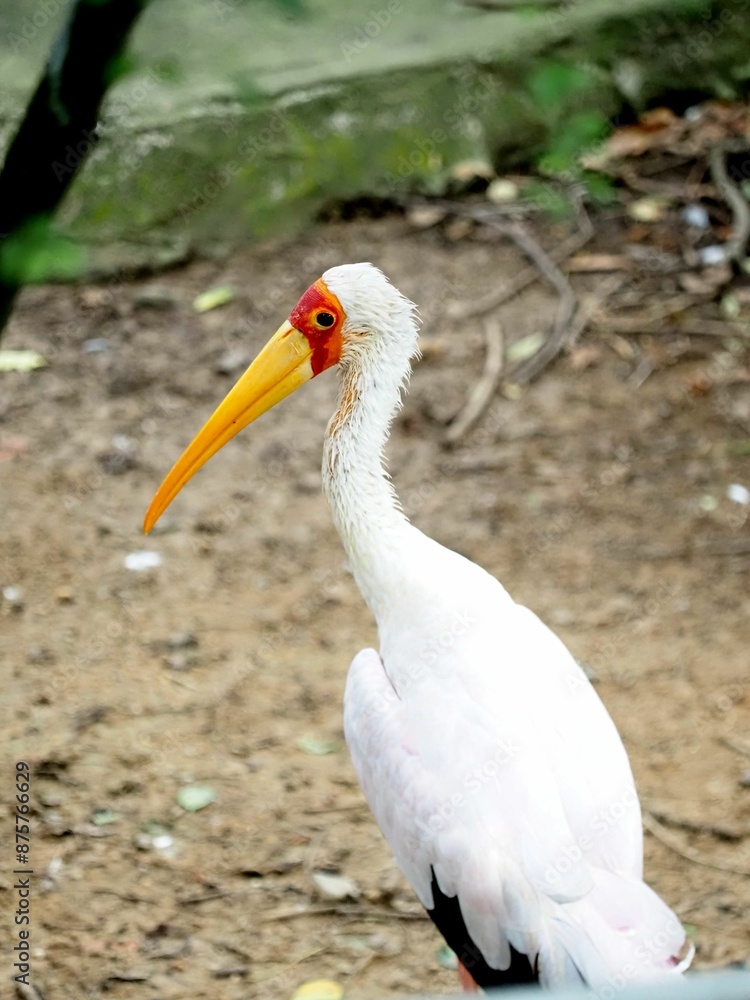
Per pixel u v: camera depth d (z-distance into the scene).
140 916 6.32
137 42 12.77
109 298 11.62
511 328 11.28
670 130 13.43
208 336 11.22
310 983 5.98
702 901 6.45
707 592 8.66
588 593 8.66
